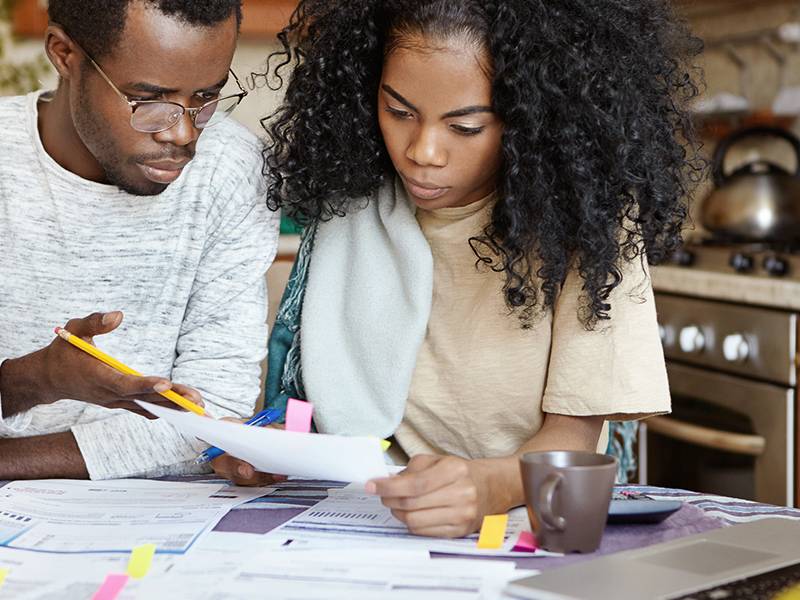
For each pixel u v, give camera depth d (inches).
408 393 56.6
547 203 50.5
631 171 50.6
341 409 56.6
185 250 55.2
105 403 47.7
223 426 41.6
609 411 52.2
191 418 42.3
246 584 36.4
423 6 47.4
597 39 49.6
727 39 119.6
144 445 52.9
